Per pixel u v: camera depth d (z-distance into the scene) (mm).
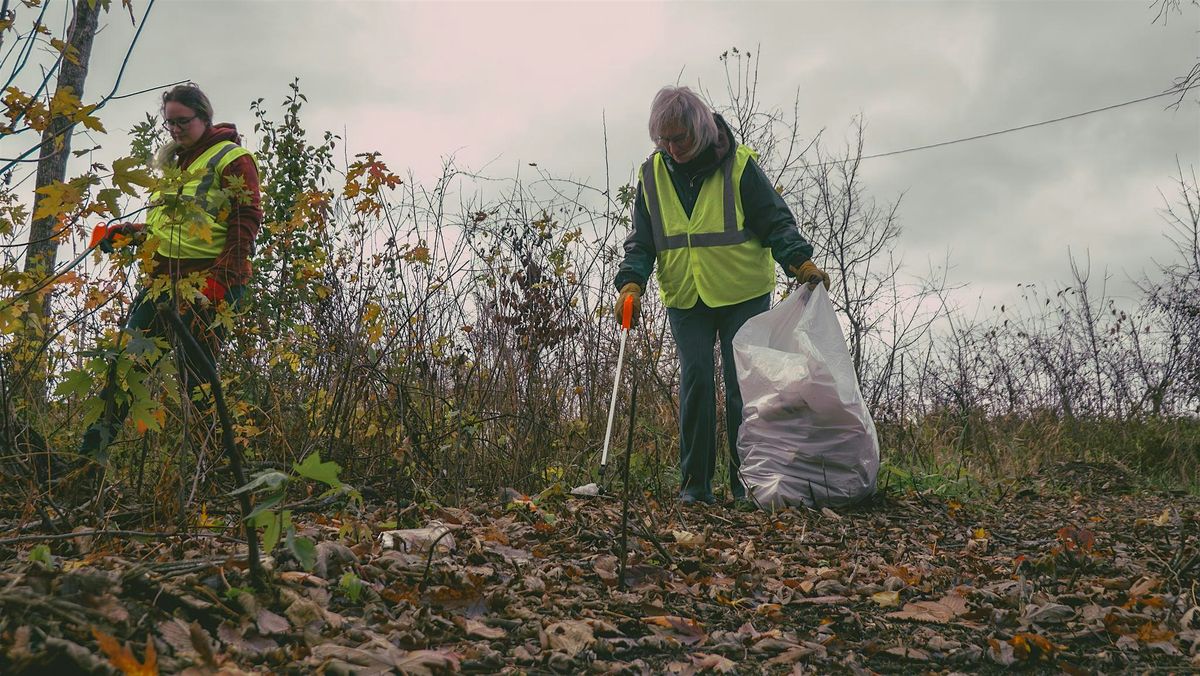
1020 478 6074
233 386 3338
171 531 2279
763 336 4109
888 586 2543
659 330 5262
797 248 4066
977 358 7816
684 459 4000
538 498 3367
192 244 3242
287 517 1683
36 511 2449
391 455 3449
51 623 1381
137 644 1420
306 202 3557
